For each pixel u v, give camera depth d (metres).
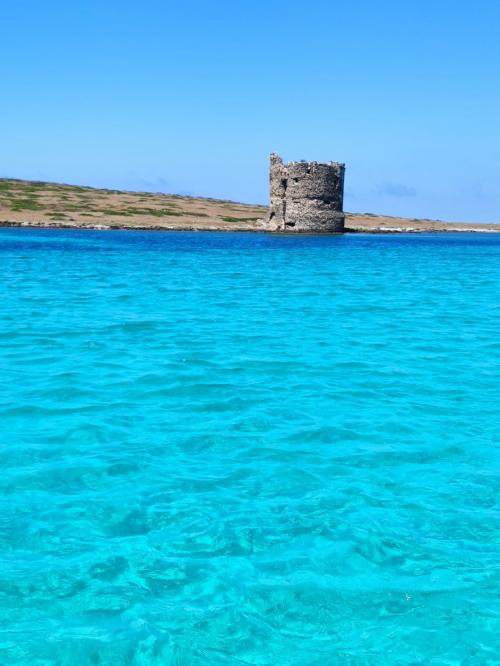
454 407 14.11
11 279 37.16
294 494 9.94
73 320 23.83
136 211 138.75
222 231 108.81
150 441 11.88
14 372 16.33
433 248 81.50
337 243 82.75
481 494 10.04
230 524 9.05
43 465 10.77
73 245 68.81
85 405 13.83
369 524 9.11
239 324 23.80
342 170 97.69
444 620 7.25
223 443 11.86
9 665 6.48
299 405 14.10
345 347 20.03
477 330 23.36
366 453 11.52
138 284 36.19
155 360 17.81
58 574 7.89
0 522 9.02
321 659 6.68
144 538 8.69
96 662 6.56
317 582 7.83
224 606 7.39
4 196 144.25
